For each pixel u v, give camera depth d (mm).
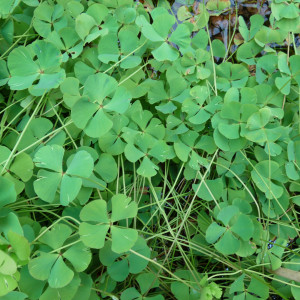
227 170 246
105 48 236
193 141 239
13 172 206
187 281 211
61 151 194
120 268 207
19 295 173
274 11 263
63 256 185
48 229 194
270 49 268
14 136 223
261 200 242
